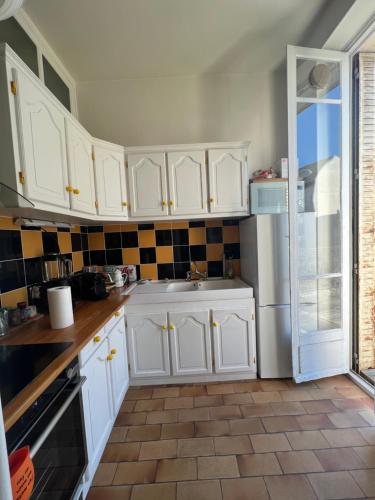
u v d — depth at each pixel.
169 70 2.29
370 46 1.86
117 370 1.77
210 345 2.09
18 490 0.68
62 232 2.11
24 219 1.57
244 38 1.94
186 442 1.54
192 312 2.06
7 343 1.14
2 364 0.96
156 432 1.62
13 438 0.74
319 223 2.06
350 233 2.05
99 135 2.42
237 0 1.61
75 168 1.58
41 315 1.50
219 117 2.40
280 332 2.09
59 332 1.26
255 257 2.08
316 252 2.08
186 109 2.40
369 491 1.22
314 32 1.90
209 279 2.50
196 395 1.97
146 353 2.09
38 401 0.88
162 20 1.73
